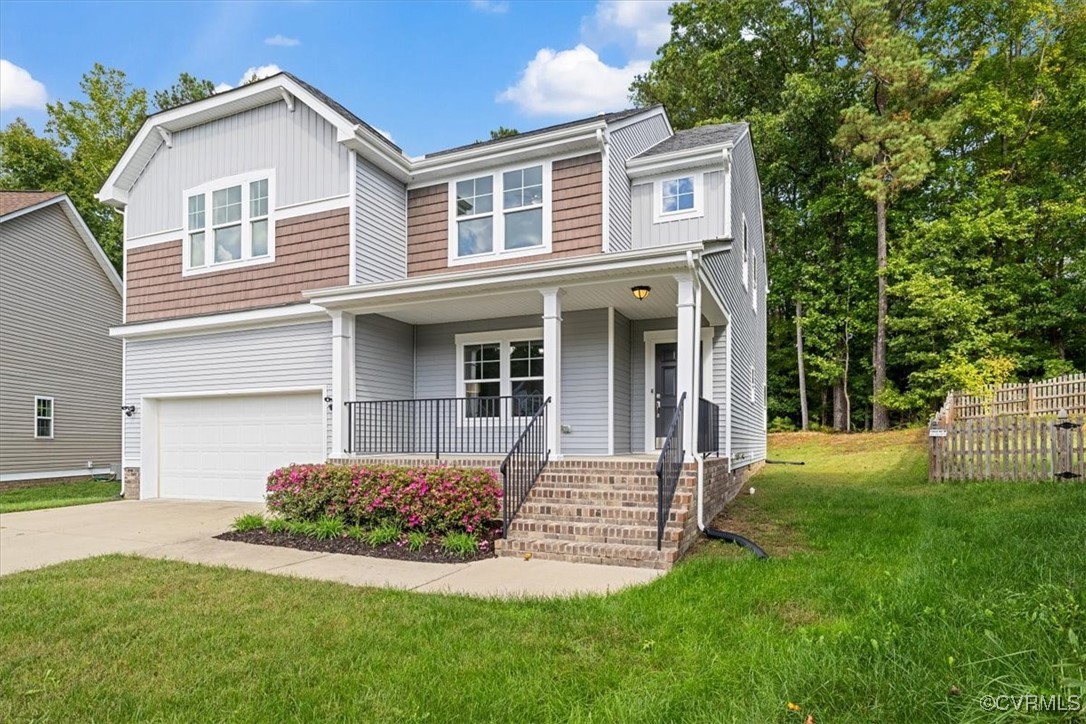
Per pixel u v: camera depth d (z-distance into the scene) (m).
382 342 10.83
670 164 11.12
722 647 3.67
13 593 5.18
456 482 7.26
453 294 9.16
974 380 16.38
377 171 10.96
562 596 4.91
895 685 2.91
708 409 8.86
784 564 5.59
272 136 11.12
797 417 25.83
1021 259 20.23
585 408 10.32
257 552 6.91
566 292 8.94
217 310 11.37
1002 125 19.98
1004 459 9.91
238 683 3.40
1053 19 19.72
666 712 2.91
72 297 18.25
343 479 7.78
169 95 28.56
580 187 10.29
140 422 12.23
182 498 11.89
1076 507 6.97
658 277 8.11
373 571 5.98
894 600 4.14
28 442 16.73
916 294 18.94
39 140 24.95
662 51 27.00
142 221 12.36
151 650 3.86
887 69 19.14
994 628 3.46
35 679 3.48
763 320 18.61
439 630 4.15
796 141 23.50
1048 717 2.49
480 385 11.10
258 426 11.26
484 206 11.03
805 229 24.09
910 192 21.69
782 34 23.28
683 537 6.47
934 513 7.54
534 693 3.19
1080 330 19.77
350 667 3.57
